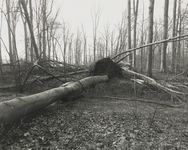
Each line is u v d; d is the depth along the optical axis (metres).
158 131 3.66
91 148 2.97
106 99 6.50
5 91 7.05
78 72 9.74
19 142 3.06
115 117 4.50
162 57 14.60
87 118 4.40
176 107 5.54
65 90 5.31
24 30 17.77
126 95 7.00
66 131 3.60
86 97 6.37
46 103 4.32
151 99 6.50
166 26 14.62
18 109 3.38
